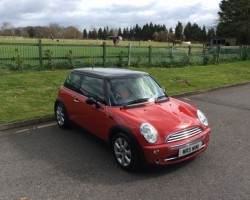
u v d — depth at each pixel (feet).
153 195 14.30
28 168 17.04
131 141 15.94
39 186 15.05
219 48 76.23
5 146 20.38
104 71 21.42
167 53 62.64
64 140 21.62
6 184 15.19
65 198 13.99
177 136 16.11
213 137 22.70
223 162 18.03
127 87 19.45
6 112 26.96
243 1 162.09
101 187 15.01
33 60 45.32
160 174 16.39
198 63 69.62
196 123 17.25
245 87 49.44
